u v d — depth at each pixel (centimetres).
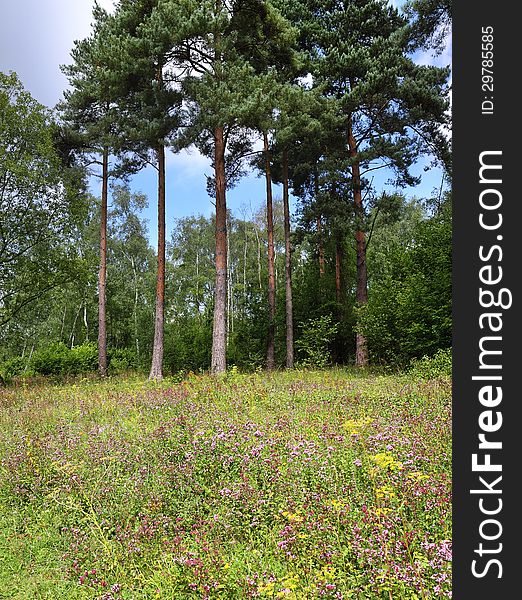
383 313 1945
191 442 745
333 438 720
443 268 1697
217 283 1953
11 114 2375
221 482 632
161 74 2042
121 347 4703
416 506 497
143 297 4809
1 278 2450
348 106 2248
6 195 2411
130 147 2277
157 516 598
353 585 403
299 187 2902
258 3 1855
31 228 2473
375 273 3581
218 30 1688
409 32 1841
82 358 3138
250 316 3198
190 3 1677
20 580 543
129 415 1112
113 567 517
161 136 1973
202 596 427
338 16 2330
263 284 3584
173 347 3366
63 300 4288
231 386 1402
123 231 4775
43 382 2495
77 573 526
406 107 2256
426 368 1441
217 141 1984
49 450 848
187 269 5256
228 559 491
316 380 1573
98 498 655
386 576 389
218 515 564
